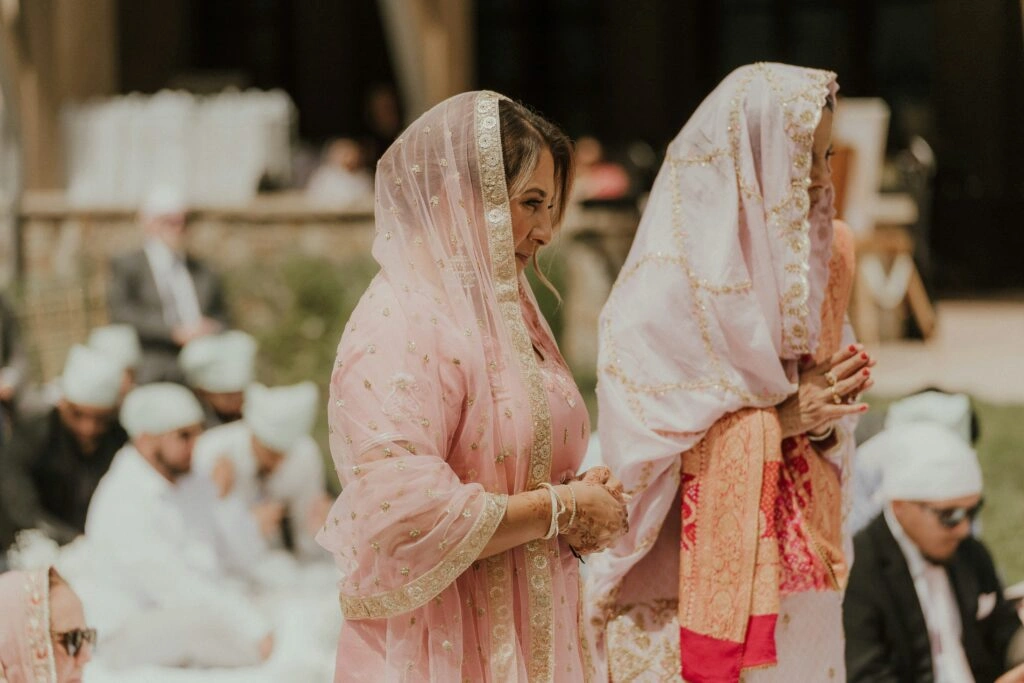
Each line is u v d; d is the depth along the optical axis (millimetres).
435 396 3756
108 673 6586
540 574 3891
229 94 18500
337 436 3797
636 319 4648
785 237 4543
